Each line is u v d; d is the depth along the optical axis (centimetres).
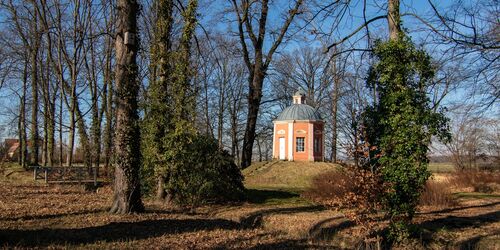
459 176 2748
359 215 949
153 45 1554
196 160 1617
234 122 5272
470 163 3316
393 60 1048
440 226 1245
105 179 2573
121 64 1210
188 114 1563
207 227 1120
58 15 3012
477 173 2733
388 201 1016
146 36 2234
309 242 1037
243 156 2919
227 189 1756
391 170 1012
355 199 942
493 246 1073
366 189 941
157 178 1627
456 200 1853
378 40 1101
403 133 1009
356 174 951
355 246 1048
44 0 3019
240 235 1043
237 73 5181
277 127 3894
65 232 931
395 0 1142
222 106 5184
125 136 1218
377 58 1105
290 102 5141
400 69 1035
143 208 1270
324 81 3912
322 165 3152
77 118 3189
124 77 1211
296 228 1269
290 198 1972
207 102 4866
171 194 1608
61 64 3105
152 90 1536
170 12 1550
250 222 1381
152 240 912
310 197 1912
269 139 5466
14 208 1298
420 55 1036
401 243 1027
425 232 1143
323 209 1605
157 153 1565
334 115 4344
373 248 995
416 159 1020
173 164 1563
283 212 1542
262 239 1019
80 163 4391
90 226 1020
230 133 5362
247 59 2831
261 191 2208
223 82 5188
